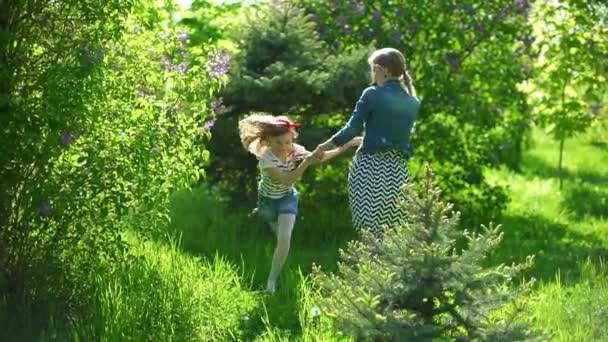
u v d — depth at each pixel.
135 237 8.41
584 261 9.33
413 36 11.47
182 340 6.36
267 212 7.80
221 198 10.61
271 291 7.64
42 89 6.44
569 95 14.43
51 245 6.62
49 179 6.40
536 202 13.38
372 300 4.83
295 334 6.64
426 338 4.81
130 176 6.52
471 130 11.85
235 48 9.95
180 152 6.99
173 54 7.19
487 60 11.98
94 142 6.62
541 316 6.87
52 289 6.69
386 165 7.24
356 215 7.34
